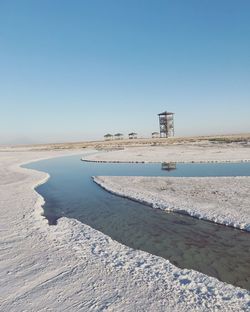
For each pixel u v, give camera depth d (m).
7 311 5.16
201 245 8.74
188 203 12.75
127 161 34.06
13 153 65.44
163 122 119.12
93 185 19.47
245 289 6.21
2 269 6.88
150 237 9.53
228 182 17.33
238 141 63.91
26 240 8.88
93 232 9.70
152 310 5.15
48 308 5.23
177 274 6.62
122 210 12.79
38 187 19.86
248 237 9.16
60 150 75.69
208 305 5.33
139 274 6.61
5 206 13.38
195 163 29.22
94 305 5.31
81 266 7.01
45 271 6.73
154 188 16.50
